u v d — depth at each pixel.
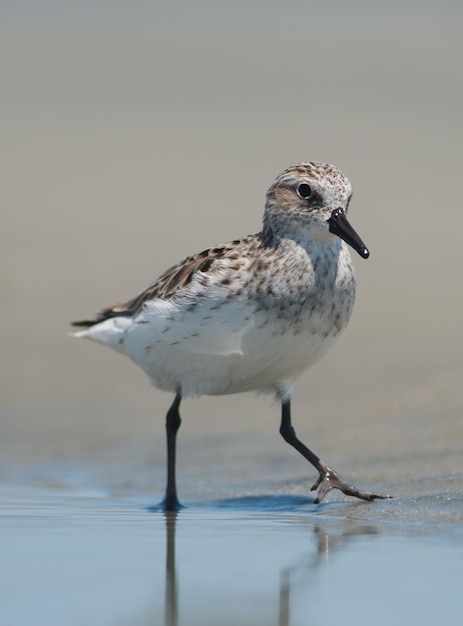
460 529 8.67
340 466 11.12
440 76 42.38
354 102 38.94
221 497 10.70
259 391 10.90
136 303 11.34
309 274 10.20
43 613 6.87
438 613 6.80
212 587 7.38
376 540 8.44
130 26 51.72
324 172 10.35
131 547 8.44
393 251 21.45
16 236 23.80
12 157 32.12
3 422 14.27
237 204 26.81
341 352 15.71
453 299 18.19
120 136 35.12
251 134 34.84
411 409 12.89
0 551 8.33
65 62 45.88
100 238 23.62
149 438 13.35
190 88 42.44
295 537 8.65
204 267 10.49
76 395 15.27
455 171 29.42
